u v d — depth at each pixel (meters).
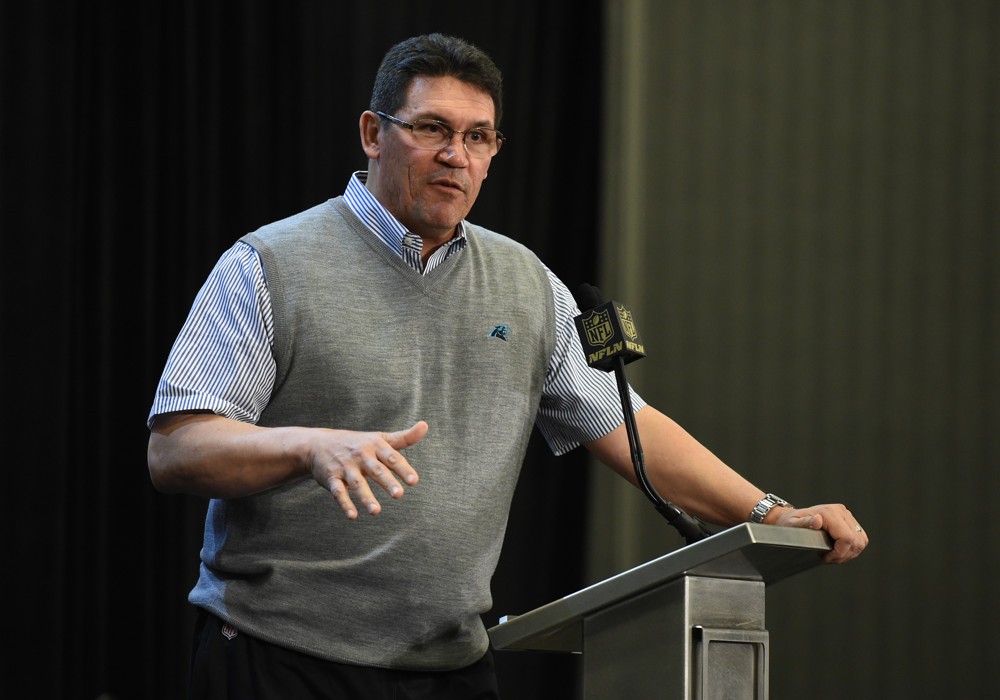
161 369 11.15
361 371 5.92
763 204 13.55
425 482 5.89
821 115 13.77
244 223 11.46
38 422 10.67
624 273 12.82
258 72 11.59
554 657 11.95
